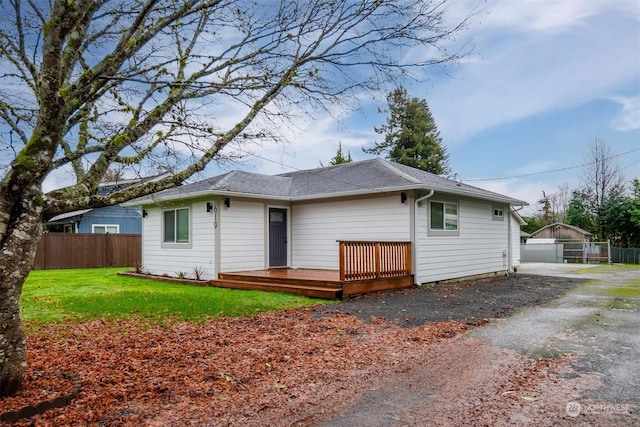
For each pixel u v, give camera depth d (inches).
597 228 1305.4
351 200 492.1
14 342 133.6
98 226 842.8
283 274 446.9
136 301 335.6
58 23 127.1
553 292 424.2
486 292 415.8
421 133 1353.3
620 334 237.6
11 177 128.6
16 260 131.5
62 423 122.3
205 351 199.0
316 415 132.6
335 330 244.7
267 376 167.3
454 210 514.0
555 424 124.8
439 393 150.5
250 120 184.1
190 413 132.7
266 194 509.7
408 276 436.8
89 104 177.5
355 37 184.7
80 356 188.2
